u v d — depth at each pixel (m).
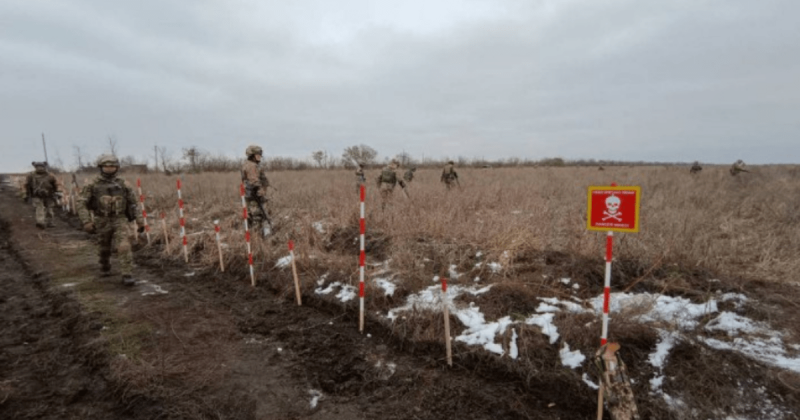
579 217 7.52
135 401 3.05
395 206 8.79
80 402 3.07
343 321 4.57
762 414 2.81
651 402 2.96
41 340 4.04
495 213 8.00
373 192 11.27
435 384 3.36
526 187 13.41
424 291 4.93
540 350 3.59
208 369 3.55
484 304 4.43
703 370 3.17
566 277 4.98
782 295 4.35
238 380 3.41
